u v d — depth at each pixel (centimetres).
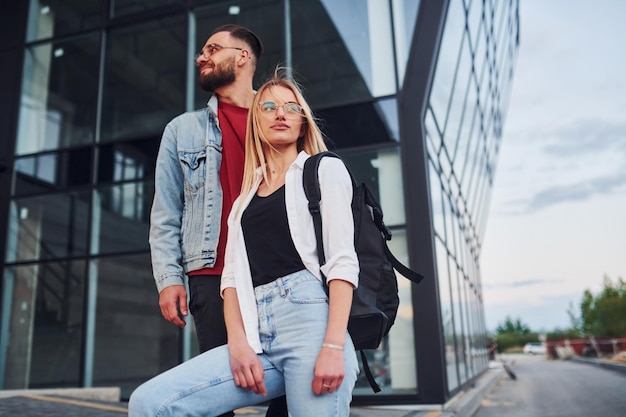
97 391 541
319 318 141
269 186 162
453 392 697
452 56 891
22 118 944
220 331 186
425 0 732
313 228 150
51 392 534
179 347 750
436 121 802
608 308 4431
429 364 611
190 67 853
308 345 138
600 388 961
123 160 855
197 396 139
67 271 834
